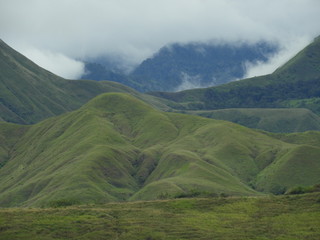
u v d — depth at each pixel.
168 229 117.12
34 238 110.62
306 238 107.62
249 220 122.94
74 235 113.94
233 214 128.88
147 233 114.44
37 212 133.25
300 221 118.94
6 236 111.31
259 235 111.44
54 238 111.62
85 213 132.00
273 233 112.38
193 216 128.12
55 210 136.38
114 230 117.31
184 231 115.38
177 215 129.50
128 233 114.69
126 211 134.25
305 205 130.00
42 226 118.50
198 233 113.88
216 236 111.62
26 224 119.62
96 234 114.25
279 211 128.00
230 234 112.81
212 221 123.00
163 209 136.50
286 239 107.50
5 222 121.06
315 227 113.94
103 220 124.44
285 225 117.00
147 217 127.56
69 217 126.94
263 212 128.62
